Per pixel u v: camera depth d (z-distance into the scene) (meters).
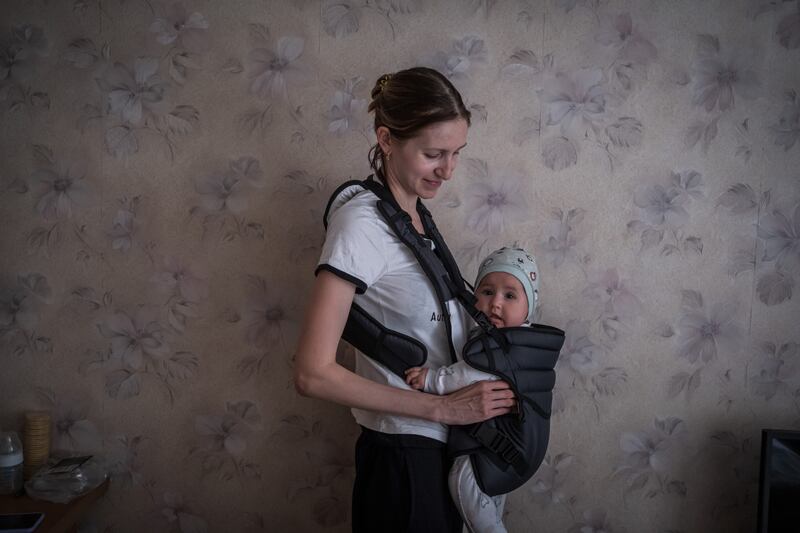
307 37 1.77
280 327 1.85
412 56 1.77
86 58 1.78
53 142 1.81
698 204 1.80
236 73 1.78
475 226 1.82
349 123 1.79
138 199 1.83
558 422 1.86
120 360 1.87
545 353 1.42
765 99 1.77
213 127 1.80
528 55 1.77
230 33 1.77
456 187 1.81
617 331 1.83
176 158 1.81
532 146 1.79
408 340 1.36
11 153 1.81
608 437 1.86
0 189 1.82
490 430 1.35
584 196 1.80
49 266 1.84
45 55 1.79
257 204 1.82
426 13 1.76
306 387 1.26
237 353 1.86
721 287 1.82
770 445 1.61
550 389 1.46
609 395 1.85
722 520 1.87
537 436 1.39
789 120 1.77
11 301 1.85
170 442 1.89
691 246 1.81
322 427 1.86
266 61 1.78
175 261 1.84
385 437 1.36
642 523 1.88
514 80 1.77
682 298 1.82
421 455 1.34
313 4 1.76
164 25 1.77
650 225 1.81
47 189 1.82
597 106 1.78
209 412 1.88
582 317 1.83
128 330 1.86
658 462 1.86
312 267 1.83
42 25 1.78
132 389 1.87
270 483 1.89
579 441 1.87
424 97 1.28
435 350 1.39
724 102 1.77
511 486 1.38
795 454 1.61
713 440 1.85
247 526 1.90
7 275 1.85
